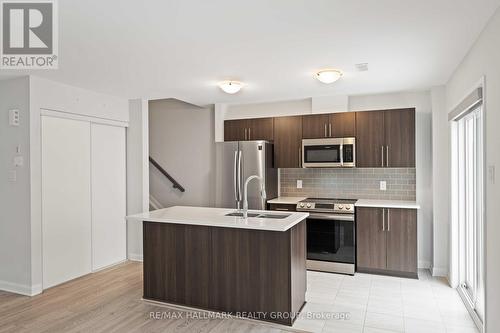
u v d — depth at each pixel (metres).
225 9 2.11
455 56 3.04
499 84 2.12
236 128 5.17
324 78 3.52
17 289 3.64
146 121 4.97
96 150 4.46
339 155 4.50
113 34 2.49
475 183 3.19
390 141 4.32
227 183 4.90
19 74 3.52
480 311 2.99
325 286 3.80
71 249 4.08
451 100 3.75
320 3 2.04
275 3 2.04
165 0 1.98
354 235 4.26
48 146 3.79
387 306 3.25
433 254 4.16
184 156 5.88
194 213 3.46
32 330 2.80
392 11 2.16
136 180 4.92
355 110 4.79
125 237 4.96
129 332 2.76
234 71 3.51
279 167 4.92
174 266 3.29
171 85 4.11
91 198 4.38
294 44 2.73
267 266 2.94
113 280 4.07
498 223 2.18
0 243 3.74
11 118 3.62
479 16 2.24
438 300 3.39
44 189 3.75
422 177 4.48
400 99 4.58
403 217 4.07
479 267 3.04
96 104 4.41
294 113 5.15
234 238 3.06
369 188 4.77
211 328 2.83
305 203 4.47
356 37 2.59
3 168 3.71
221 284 3.11
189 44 2.72
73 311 3.17
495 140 2.22
